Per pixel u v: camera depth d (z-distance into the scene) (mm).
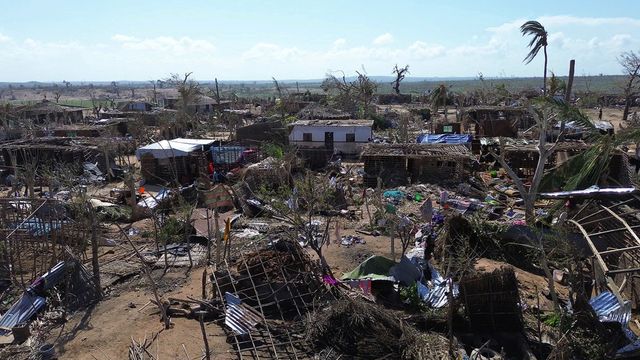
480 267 19875
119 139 47875
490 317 15031
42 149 40438
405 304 16766
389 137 52594
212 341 15203
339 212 27859
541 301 17312
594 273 16703
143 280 19656
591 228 19000
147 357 14312
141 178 38469
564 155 35469
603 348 13156
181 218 25484
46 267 19469
